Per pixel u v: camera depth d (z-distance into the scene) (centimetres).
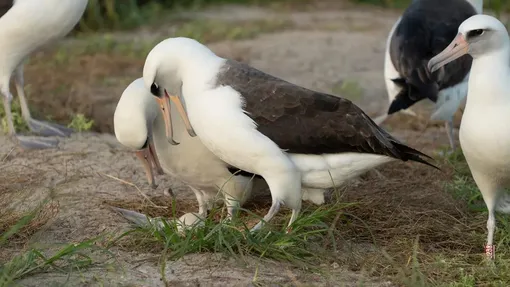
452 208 827
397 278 670
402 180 904
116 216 783
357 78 1357
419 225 778
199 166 771
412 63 984
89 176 892
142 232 732
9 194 828
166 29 1723
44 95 1232
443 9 1046
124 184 878
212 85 717
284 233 711
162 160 784
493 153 682
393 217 797
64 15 972
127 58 1473
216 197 770
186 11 1869
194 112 723
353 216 745
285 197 727
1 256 696
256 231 715
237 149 716
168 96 742
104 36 1609
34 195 830
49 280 644
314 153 725
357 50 1536
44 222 761
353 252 722
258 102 713
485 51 693
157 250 710
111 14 1733
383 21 1814
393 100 980
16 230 708
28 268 654
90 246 683
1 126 1046
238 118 706
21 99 1041
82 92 1258
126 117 754
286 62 1446
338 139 720
